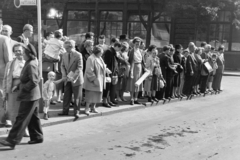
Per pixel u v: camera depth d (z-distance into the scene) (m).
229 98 13.53
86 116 8.70
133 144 6.61
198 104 11.81
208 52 14.35
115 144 6.57
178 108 10.84
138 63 10.50
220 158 5.91
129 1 28.81
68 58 8.33
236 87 17.34
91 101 8.77
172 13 24.52
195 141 6.96
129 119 8.91
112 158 5.72
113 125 8.18
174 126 8.27
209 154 6.12
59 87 10.09
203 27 28.75
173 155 5.99
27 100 5.89
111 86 10.12
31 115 6.04
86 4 30.47
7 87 6.53
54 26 31.20
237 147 6.61
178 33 27.52
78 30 31.06
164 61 11.45
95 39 26.53
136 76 10.48
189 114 9.88
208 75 13.95
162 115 9.62
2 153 5.77
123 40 10.80
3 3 27.70
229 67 28.22
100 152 6.04
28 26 7.86
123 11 29.20
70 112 8.99
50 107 9.40
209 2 23.30
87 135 7.18
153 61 10.91
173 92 12.45
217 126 8.40
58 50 9.60
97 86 8.71
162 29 28.16
